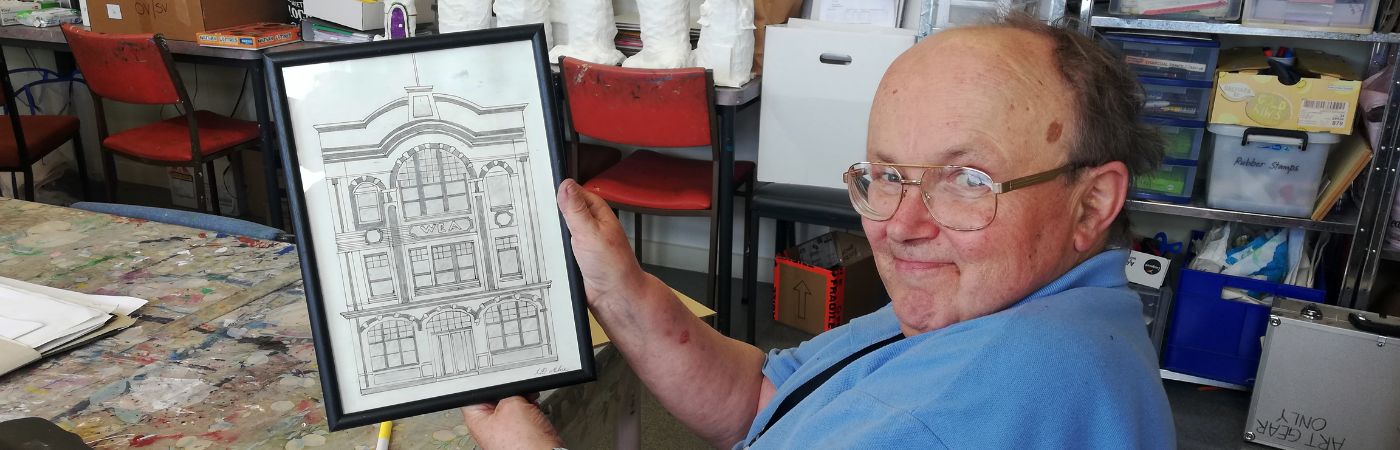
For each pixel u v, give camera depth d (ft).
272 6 11.21
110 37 9.55
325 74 2.74
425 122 2.81
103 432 3.15
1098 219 2.81
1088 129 2.62
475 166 2.85
